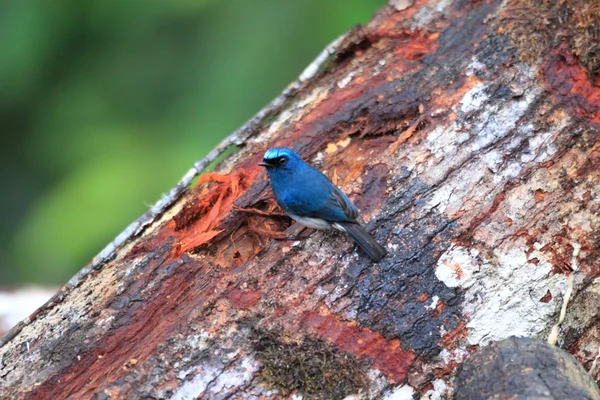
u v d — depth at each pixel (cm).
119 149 1416
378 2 1420
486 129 1045
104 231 1359
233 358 905
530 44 1093
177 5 1463
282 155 1008
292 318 933
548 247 985
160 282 992
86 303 995
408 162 1041
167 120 1451
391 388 924
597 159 1018
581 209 998
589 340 995
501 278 969
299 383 898
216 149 1159
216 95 1416
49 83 1534
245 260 1003
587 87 1060
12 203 1705
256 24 1438
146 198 1375
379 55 1205
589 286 990
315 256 978
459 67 1112
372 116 1102
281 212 1051
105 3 1452
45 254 1402
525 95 1062
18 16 1444
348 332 934
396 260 966
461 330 949
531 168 1017
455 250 974
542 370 844
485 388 849
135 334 962
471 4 1195
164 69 1476
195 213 1069
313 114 1152
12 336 998
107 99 1484
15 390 937
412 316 945
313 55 1410
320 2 1424
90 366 947
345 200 993
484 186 1010
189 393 888
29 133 1579
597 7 1076
